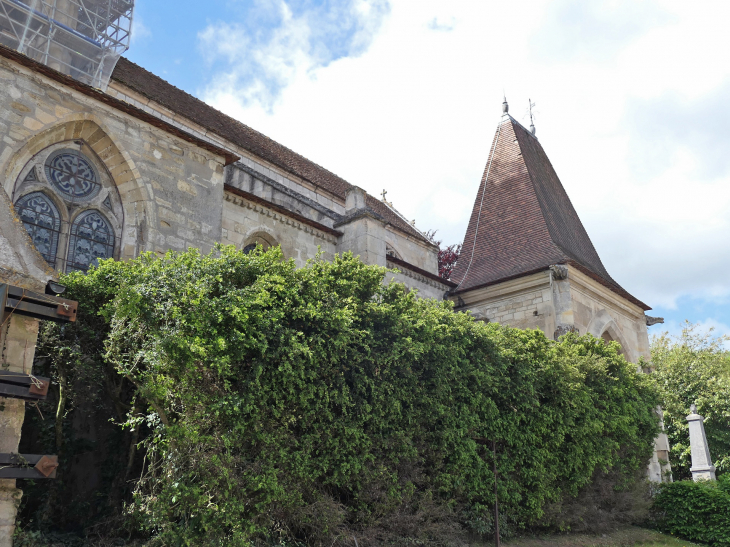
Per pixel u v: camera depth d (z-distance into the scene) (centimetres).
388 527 1035
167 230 1364
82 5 1583
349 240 1839
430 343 1151
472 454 1228
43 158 1246
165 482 836
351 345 1036
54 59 1464
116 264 1022
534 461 1350
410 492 1070
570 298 2148
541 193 2753
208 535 810
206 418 852
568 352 1581
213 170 1501
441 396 1169
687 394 2906
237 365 884
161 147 1405
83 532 942
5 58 1179
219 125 2111
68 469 1006
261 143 2312
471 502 1256
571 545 1388
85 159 1319
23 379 642
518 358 1369
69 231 1259
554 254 2344
